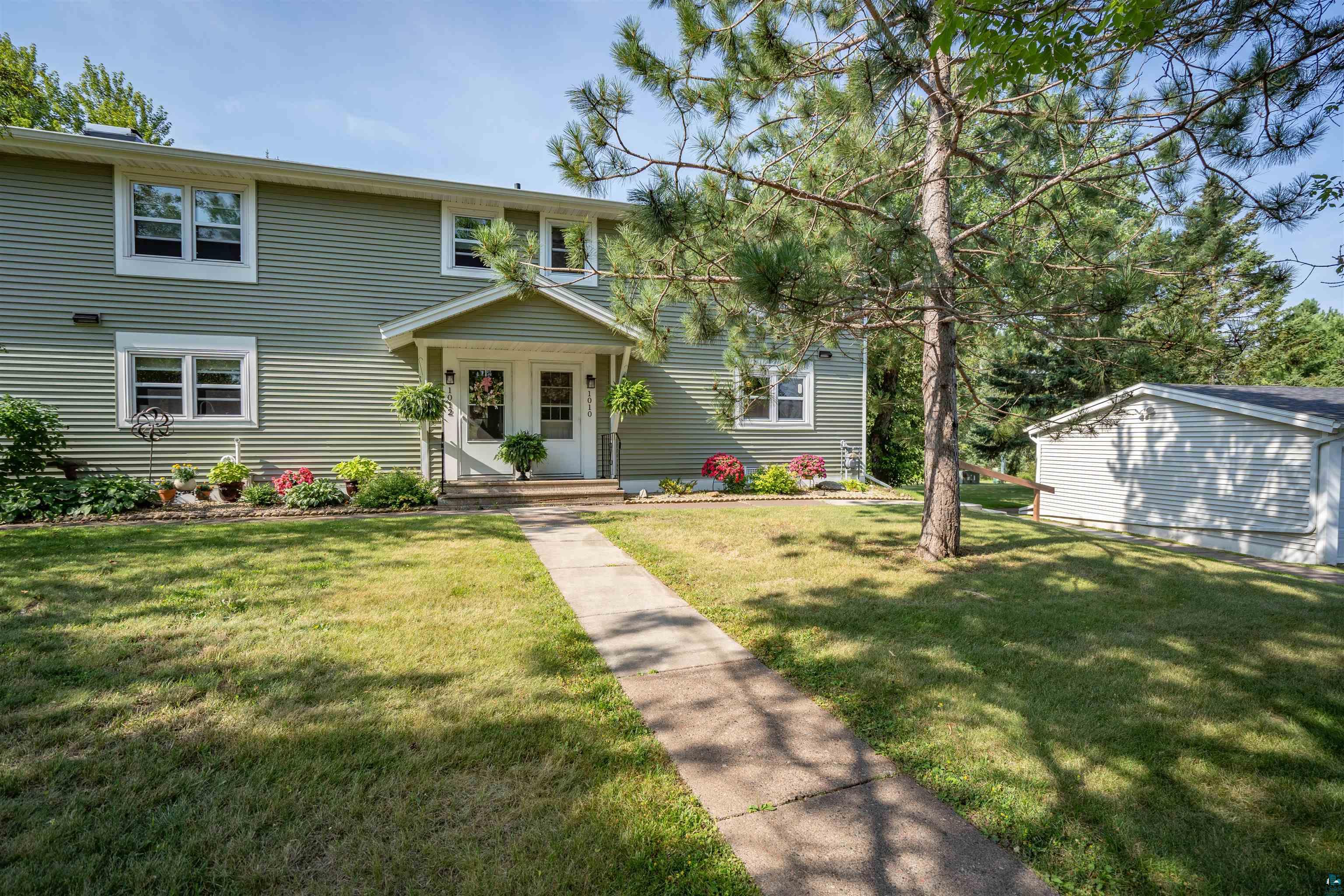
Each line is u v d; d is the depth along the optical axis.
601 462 11.80
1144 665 3.73
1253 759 2.70
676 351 12.37
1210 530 9.54
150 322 9.40
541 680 3.38
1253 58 4.18
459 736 2.74
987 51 3.40
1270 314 17.47
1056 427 11.77
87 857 1.95
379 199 10.55
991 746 2.79
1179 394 10.07
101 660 3.39
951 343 6.54
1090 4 4.02
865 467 14.12
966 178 6.19
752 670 3.66
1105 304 4.67
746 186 5.74
